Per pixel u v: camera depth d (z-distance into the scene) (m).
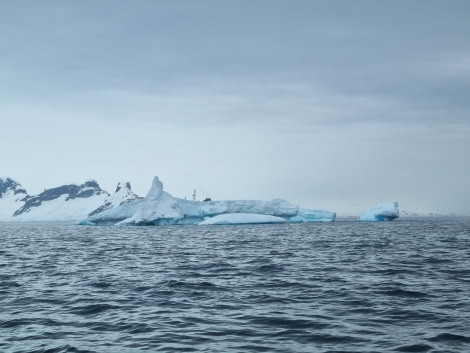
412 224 101.00
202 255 30.03
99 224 106.31
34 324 11.62
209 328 11.01
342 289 16.08
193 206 97.00
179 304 13.85
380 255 28.39
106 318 12.19
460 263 23.75
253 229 74.44
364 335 10.24
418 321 11.44
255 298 14.68
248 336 10.30
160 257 28.98
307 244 39.12
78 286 17.36
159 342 9.92
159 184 93.00
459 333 10.27
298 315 12.22
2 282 18.47
